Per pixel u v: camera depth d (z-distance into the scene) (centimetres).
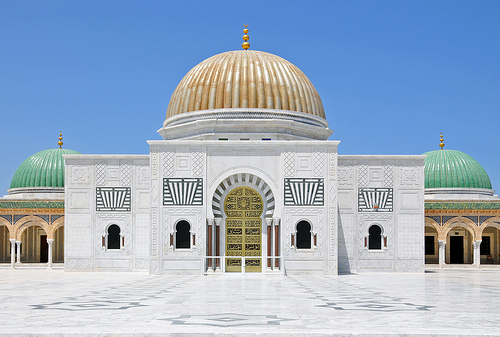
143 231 2984
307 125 3188
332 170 2791
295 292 1705
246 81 3181
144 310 1218
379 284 2097
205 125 3098
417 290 1811
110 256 2975
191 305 1316
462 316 1136
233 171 2795
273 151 2811
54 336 904
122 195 2995
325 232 2764
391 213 2997
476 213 3662
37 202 3562
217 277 2561
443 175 4275
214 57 3444
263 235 2812
